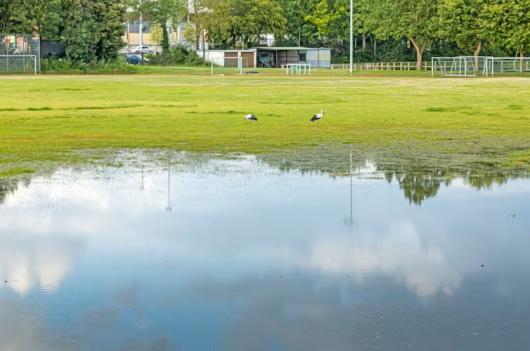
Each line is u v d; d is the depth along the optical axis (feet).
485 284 29.37
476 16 277.85
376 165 56.75
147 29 441.27
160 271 31.17
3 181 50.19
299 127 82.12
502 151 64.13
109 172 53.72
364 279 30.09
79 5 280.51
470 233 36.96
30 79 208.74
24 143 68.85
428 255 33.24
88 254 33.63
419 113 99.35
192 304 27.43
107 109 104.22
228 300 27.78
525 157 60.49
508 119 91.81
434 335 24.73
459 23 279.49
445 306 27.07
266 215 40.81
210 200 44.55
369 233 36.99
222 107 107.76
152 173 53.36
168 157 60.85
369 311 26.68
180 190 47.34
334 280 29.94
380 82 191.93
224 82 190.60
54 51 284.41
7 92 144.66
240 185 49.03
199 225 38.60
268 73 271.08
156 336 24.81
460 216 40.40
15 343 24.30
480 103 117.39
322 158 60.23
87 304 27.53
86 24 277.44
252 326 25.48
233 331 25.08
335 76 240.94
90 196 45.52
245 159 59.82
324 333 24.94
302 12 414.00
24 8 274.57
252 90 152.87
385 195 45.75
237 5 374.43
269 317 26.23
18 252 33.96
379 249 34.22
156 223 39.11
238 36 385.29
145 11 370.12
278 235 36.63
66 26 278.46
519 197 45.01
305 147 66.80
